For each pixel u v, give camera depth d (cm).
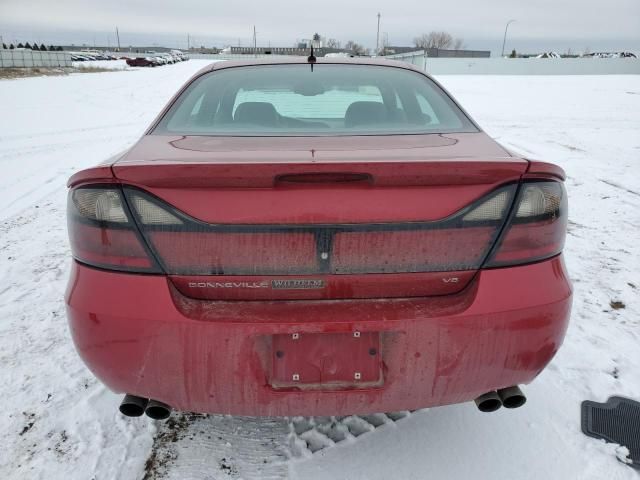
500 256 138
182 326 133
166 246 133
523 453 178
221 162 130
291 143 166
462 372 140
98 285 138
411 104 215
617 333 256
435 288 139
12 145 823
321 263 133
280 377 138
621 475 169
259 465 174
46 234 416
